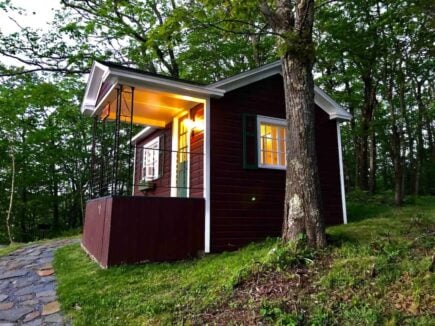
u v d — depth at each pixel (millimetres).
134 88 6352
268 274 3906
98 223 6359
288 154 4914
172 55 14141
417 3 8117
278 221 7312
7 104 13805
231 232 6680
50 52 12641
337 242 4695
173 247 6000
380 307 2939
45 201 19734
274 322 3020
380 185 21359
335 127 8789
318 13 10375
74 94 15859
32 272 5961
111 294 4230
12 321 3854
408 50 9898
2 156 16469
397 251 3916
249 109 7469
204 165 6785
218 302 3580
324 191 8164
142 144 11438
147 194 10672
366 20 10102
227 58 15969
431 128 19172
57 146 18156
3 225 18609
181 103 7551
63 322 3734
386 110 15016
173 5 12742
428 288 3064
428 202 10594
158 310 3615
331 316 2957
